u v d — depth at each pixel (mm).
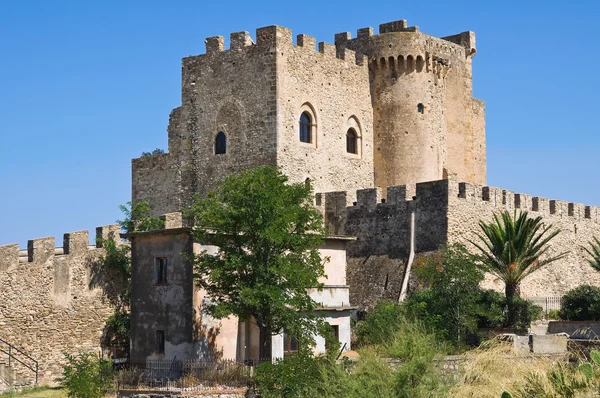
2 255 56938
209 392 45000
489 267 60375
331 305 56812
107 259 61938
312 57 73250
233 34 73000
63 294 59531
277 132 70250
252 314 49594
